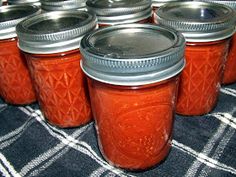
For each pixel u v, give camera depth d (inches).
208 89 8.4
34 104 10.1
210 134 8.0
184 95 8.5
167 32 6.7
